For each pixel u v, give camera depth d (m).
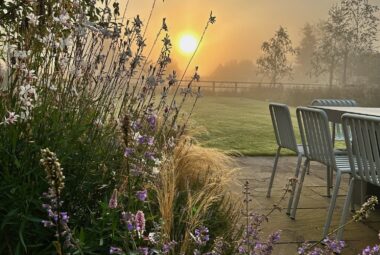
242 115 11.15
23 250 1.45
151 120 1.91
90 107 1.86
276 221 2.97
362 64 23.22
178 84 2.27
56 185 0.94
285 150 5.88
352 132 2.47
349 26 22.08
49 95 1.69
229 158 3.39
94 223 1.46
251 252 1.63
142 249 1.28
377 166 2.32
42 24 1.67
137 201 1.61
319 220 3.02
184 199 2.12
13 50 1.55
